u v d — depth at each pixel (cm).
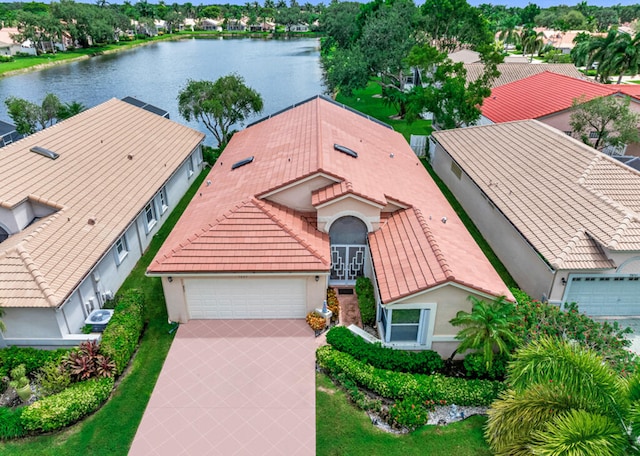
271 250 1930
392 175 2561
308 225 2136
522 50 11388
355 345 1800
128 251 2420
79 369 1658
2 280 1773
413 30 7925
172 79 9306
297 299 2014
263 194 2158
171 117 6162
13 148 2430
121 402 1652
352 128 3166
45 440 1509
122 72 10206
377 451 1468
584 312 2095
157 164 3027
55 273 1838
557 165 2619
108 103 3475
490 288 1745
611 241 1908
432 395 1611
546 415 1193
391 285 1792
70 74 9894
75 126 2941
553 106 3891
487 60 3906
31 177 2291
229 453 1444
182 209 3177
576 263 1919
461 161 3209
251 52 13975
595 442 983
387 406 1627
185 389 1677
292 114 3469
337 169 2200
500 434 1320
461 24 8931
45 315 1761
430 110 4159
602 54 6875
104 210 2342
